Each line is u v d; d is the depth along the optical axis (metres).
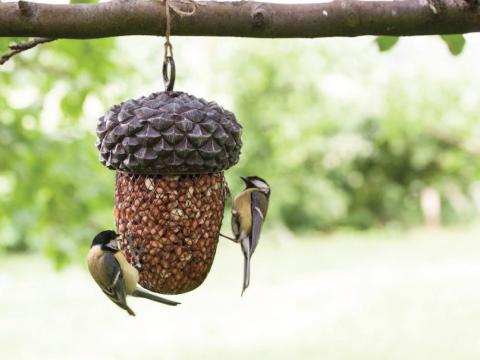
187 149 3.69
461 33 3.78
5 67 8.37
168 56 3.77
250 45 23.03
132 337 14.16
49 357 12.76
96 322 15.42
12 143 8.72
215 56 23.22
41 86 8.70
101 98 8.61
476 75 20.05
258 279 19.91
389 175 27.06
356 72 21.19
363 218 27.67
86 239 8.90
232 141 3.85
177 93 3.89
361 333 13.80
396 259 21.80
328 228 27.41
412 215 27.83
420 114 19.89
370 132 25.19
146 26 3.61
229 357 12.66
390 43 4.86
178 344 13.59
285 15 3.64
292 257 23.09
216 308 16.56
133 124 3.71
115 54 9.41
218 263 22.81
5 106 8.84
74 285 19.41
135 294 4.18
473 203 27.97
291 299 17.19
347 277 19.39
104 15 3.54
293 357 12.47
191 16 3.62
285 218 26.94
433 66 20.14
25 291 18.73
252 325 14.92
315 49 22.02
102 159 3.91
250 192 4.88
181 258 4.05
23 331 14.69
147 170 3.77
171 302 4.21
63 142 9.08
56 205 8.80
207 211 4.08
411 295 16.62
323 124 22.56
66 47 8.01
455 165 18.56
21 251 24.09
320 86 22.58
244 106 24.45
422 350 12.44
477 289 16.67
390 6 3.68
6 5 3.49
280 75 22.73
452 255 21.97
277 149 23.98
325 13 3.66
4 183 9.55
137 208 4.03
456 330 13.51
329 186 26.56
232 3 3.64
